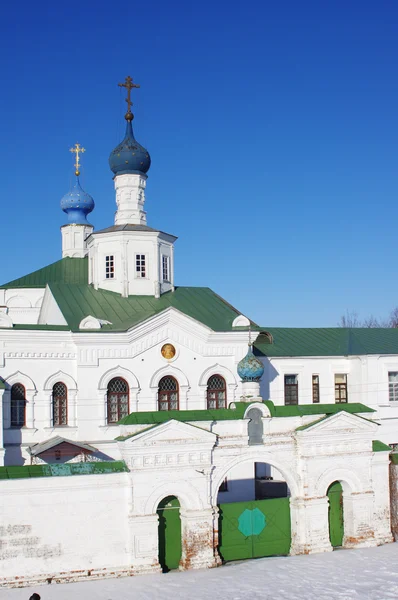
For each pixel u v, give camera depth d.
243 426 34.25
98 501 30.97
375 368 54.28
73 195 66.62
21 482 29.72
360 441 36.16
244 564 32.88
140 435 31.53
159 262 52.09
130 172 54.22
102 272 51.34
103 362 42.94
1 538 29.30
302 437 34.91
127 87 54.91
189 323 44.94
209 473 33.16
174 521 33.06
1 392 39.19
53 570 29.95
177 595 28.39
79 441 42.00
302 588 29.22
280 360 53.06
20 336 41.56
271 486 48.94
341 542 36.09
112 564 30.89
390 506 36.81
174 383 44.97
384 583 29.77
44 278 61.75
